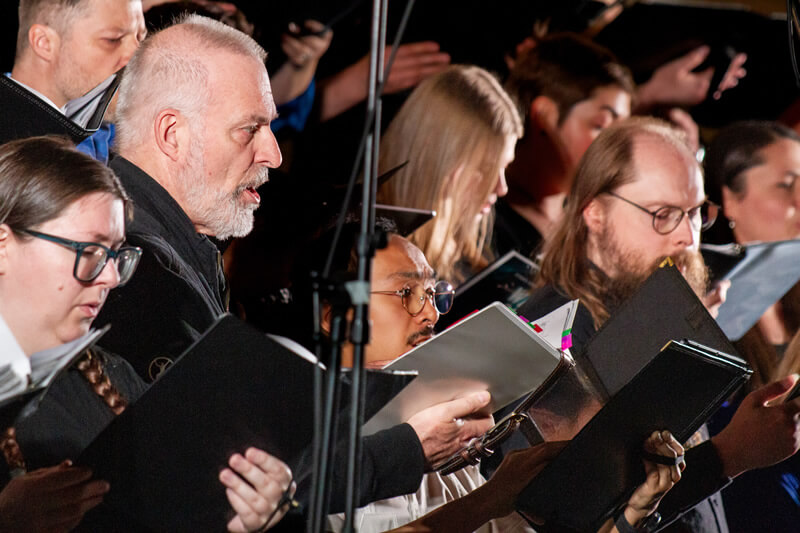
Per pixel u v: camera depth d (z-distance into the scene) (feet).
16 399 15.67
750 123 40.55
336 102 38.55
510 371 21.29
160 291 20.06
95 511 17.56
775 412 26.45
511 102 35.55
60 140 18.81
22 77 24.97
